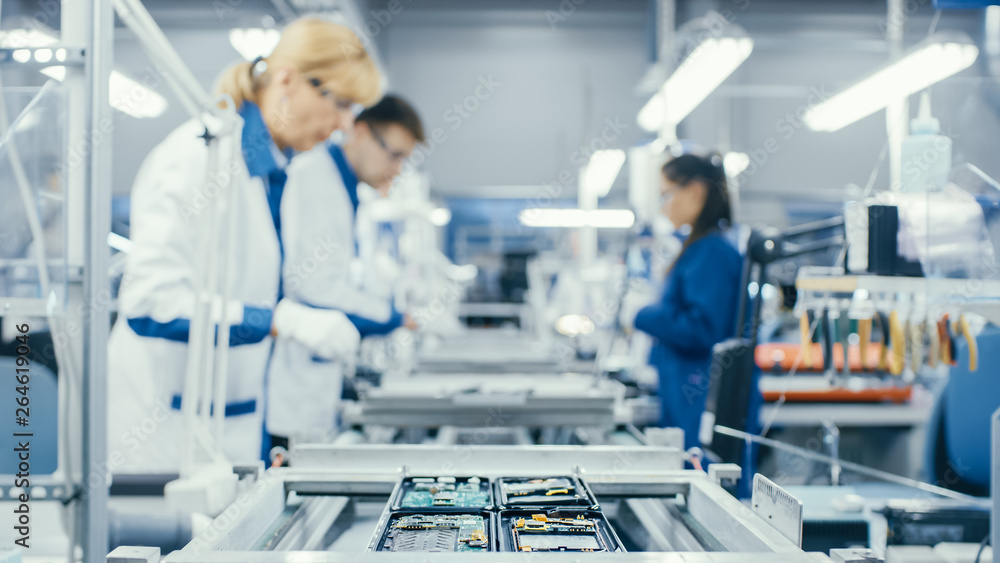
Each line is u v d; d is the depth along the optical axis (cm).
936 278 115
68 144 89
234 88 180
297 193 217
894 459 346
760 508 90
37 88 88
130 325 144
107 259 91
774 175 768
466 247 854
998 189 116
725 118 658
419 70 824
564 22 827
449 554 73
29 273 87
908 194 123
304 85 180
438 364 262
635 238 371
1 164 85
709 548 92
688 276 221
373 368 273
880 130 765
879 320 138
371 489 107
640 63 827
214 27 651
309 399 221
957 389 186
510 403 157
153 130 674
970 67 252
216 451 108
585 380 216
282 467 118
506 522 90
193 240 154
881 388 331
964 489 188
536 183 822
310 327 149
